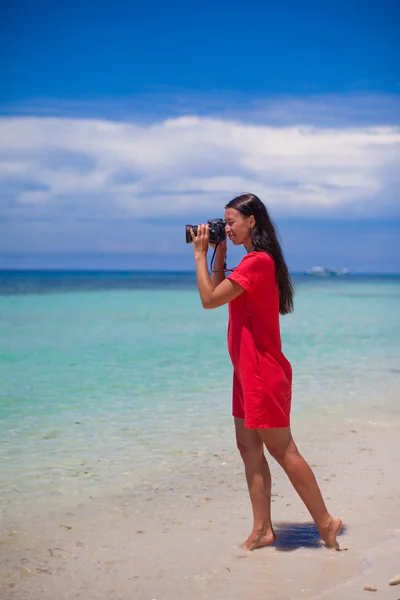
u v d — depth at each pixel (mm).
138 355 11461
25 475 4793
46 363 10469
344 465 5090
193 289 46281
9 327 16594
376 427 6375
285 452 3396
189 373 9523
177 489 4520
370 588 2934
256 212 3502
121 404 7328
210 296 3320
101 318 19562
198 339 14008
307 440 5898
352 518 3908
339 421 6645
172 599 2900
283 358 3430
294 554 3393
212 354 11641
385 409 7203
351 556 3348
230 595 2924
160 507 4164
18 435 5941
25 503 4219
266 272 3361
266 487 3529
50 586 3047
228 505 4211
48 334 14875
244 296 3367
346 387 8531
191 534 3711
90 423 6414
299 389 8398
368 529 3721
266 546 3510
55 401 7461
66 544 3564
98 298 32375
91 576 3154
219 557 3375
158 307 25391
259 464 3516
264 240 3463
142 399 7621
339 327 16906
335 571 3164
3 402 7398
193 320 19031
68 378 9047
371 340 13930
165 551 3461
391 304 28562
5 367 10031
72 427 6246
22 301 29359
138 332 15414
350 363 10609
